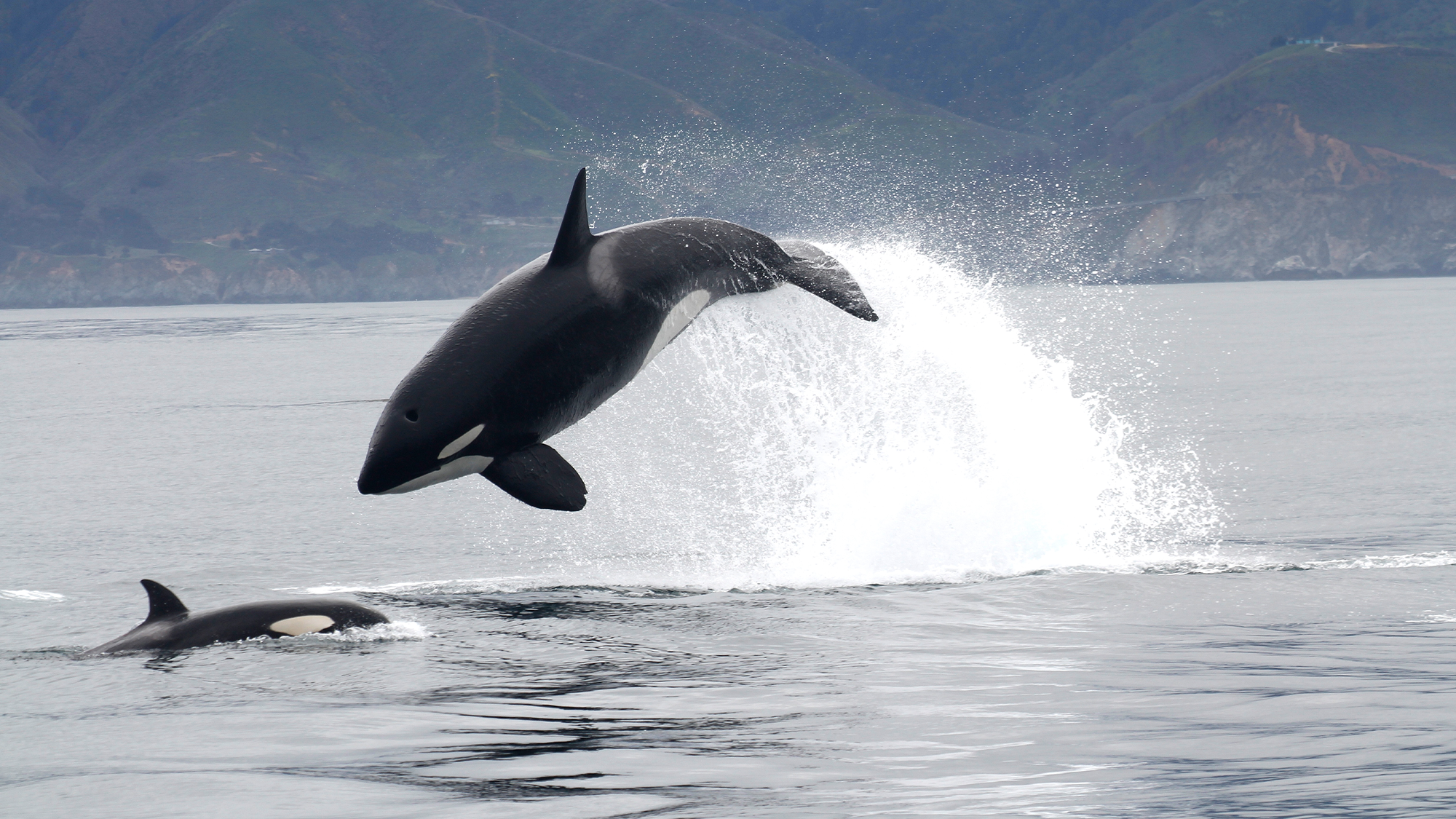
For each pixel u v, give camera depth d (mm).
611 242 46531
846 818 32062
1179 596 62594
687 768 36844
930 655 51656
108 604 67625
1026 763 36562
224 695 46969
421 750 39438
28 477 129375
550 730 41500
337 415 189625
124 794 35656
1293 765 35562
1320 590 63500
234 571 77500
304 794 35188
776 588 67438
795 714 42938
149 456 146000
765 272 50531
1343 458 116938
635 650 53625
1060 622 57594
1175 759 36562
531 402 42812
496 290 44219
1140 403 173750
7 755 39781
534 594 67250
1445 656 49469
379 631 56438
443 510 103250
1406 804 31703
